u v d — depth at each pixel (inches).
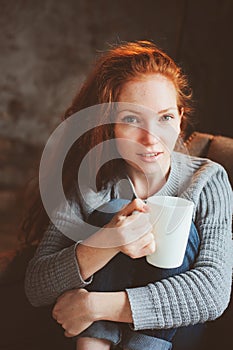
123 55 49.2
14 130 132.6
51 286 46.5
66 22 128.1
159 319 43.4
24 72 130.3
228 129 102.3
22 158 132.0
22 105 132.0
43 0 126.5
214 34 104.3
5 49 128.3
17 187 129.5
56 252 48.1
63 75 131.3
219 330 51.3
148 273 45.1
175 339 47.2
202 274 44.9
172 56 120.2
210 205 49.1
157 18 125.7
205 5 104.6
